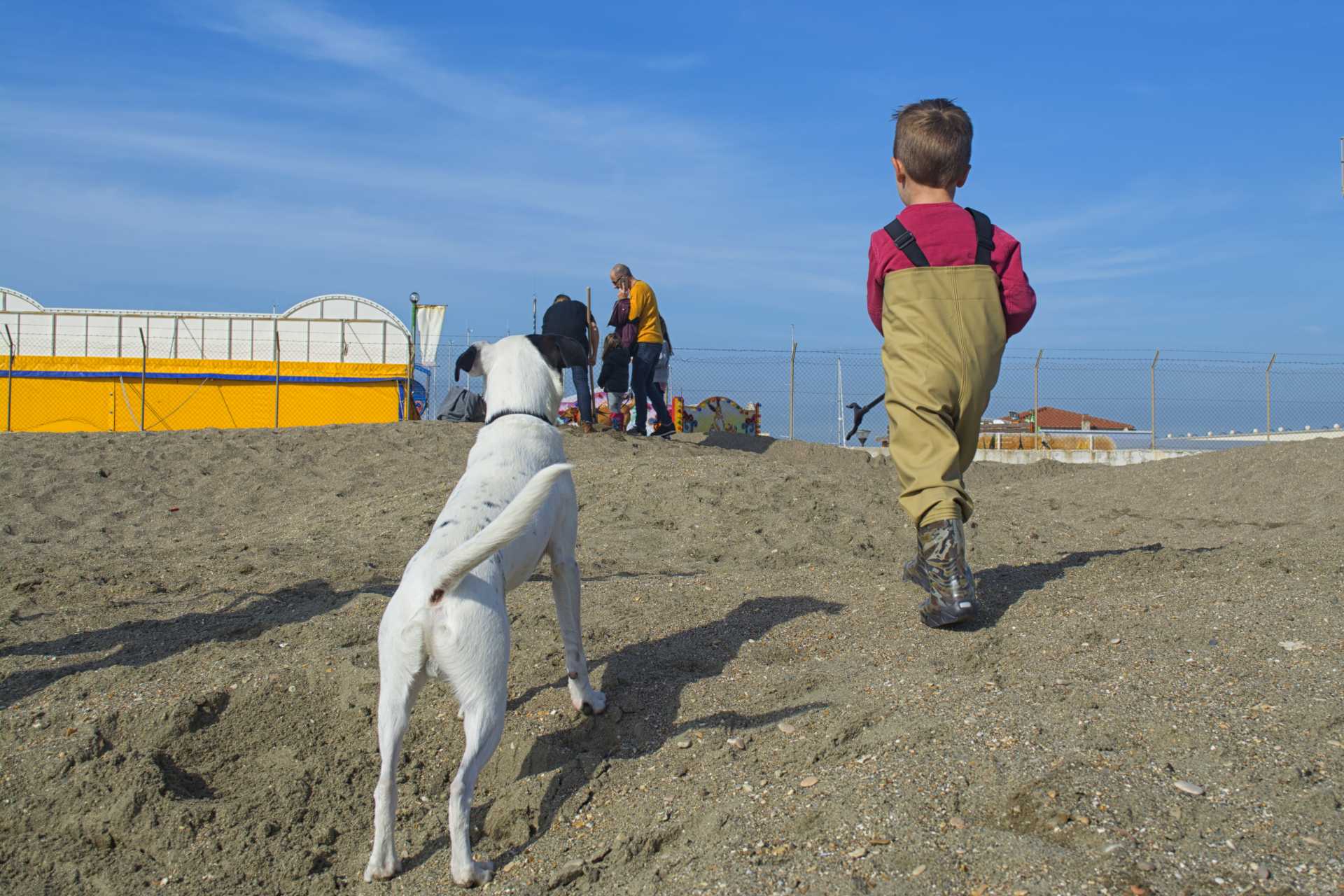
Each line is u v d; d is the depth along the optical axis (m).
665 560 6.93
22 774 3.77
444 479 9.59
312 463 11.45
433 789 3.78
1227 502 9.96
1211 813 2.75
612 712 4.09
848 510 8.22
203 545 7.91
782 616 5.13
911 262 4.37
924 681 4.03
